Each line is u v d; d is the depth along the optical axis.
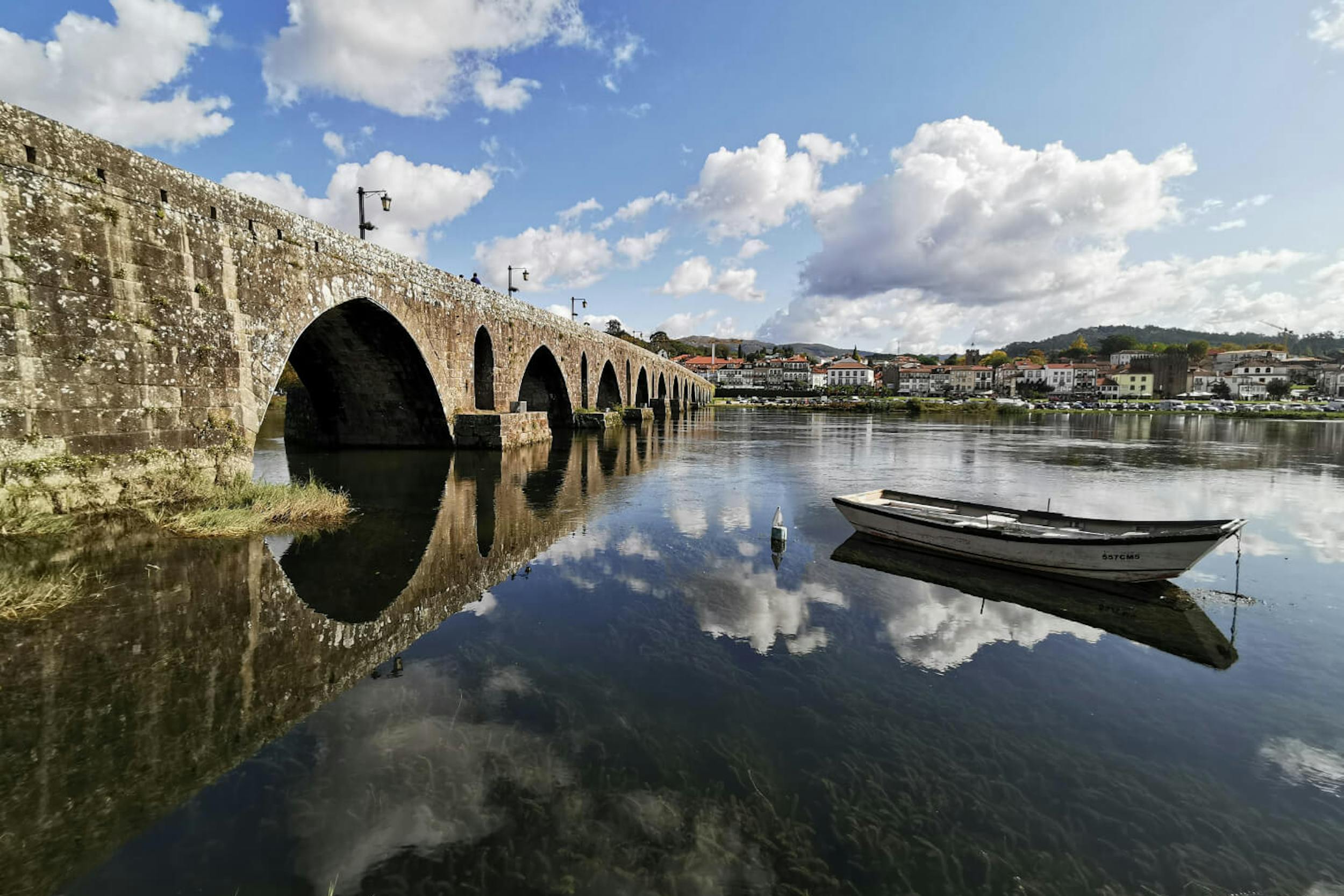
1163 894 3.90
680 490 19.47
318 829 4.12
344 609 8.38
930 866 4.06
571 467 24.56
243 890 3.60
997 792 4.87
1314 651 7.75
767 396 147.25
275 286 15.61
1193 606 9.34
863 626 8.30
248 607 8.16
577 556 11.50
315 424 29.44
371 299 20.11
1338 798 4.91
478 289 29.09
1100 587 10.01
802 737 5.55
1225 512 17.36
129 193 11.73
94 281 11.05
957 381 164.38
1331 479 24.06
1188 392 128.75
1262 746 5.63
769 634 7.93
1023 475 25.22
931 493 20.16
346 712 5.66
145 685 6.01
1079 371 150.62
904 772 5.08
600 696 6.15
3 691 5.76
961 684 6.72
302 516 13.45
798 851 4.14
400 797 4.48
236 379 14.24
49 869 3.71
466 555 11.41
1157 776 5.14
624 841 4.14
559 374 41.28
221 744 5.07
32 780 4.50
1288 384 121.38
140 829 4.07
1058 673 7.02
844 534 13.62
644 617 8.39
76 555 9.57
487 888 3.69
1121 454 34.69
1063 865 4.12
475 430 27.61
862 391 152.00
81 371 10.82
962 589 9.94
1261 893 3.93
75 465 10.70
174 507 12.19
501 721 5.61
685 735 5.50
